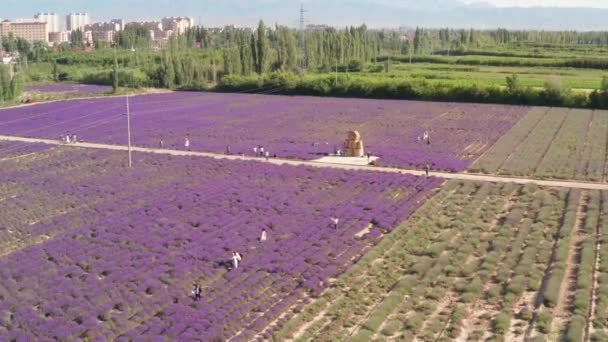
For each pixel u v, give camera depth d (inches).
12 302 1688.0
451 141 3878.0
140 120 4736.7
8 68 6087.6
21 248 2135.8
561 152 3511.3
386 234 2244.1
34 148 3725.4
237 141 3912.4
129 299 1710.1
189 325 1557.6
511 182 2874.0
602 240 2068.2
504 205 2546.8
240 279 1851.6
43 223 2354.8
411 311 1647.4
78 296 1731.1
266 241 2145.7
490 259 1931.6
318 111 5187.0
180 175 3058.6
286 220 2353.6
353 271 1881.2
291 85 6437.0
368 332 1509.6
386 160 3356.3
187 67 7057.1
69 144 3858.3
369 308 1676.9
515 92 5556.1
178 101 5900.6
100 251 2060.8
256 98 6146.7
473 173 3100.4
